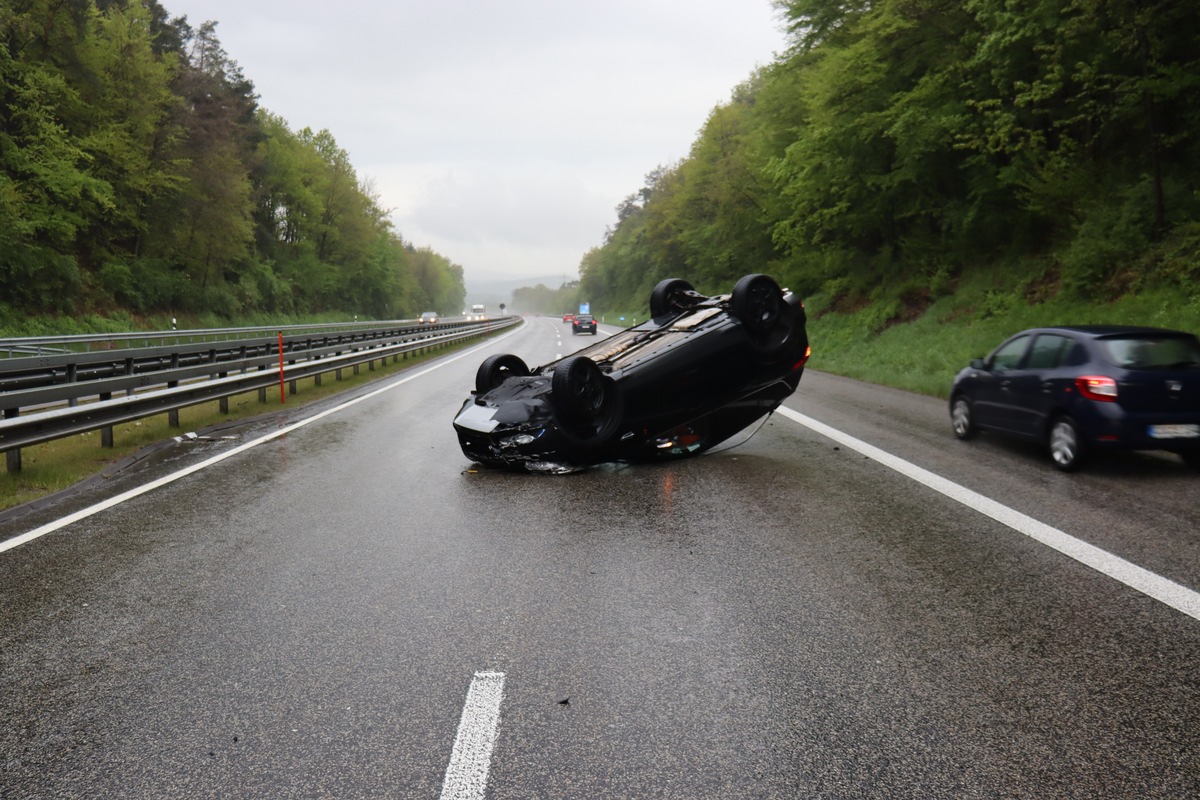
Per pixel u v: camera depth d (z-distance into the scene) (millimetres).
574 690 3643
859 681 3699
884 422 12195
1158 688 3588
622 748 3146
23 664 4016
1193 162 19859
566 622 4461
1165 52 19094
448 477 8641
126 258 52438
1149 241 18656
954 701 3498
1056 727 3268
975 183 24594
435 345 35000
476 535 6305
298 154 83188
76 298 44562
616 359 9289
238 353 16266
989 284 23844
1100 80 20656
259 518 6902
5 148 38438
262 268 72750
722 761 3047
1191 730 3230
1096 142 22500
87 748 3215
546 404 8609
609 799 2812
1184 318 15062
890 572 5242
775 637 4215
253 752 3162
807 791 2848
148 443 10953
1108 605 4594
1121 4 18109
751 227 47281
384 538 6242
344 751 3158
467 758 3086
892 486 7820
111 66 47656
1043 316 19078
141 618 4609
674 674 3795
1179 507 6801
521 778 2949
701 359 9117
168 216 54469
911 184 27859
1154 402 7891
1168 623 4316
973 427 10273
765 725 3312
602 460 8922
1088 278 19031
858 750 3117
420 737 3254
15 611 4746
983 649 4027
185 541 6207
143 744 3240
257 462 9547
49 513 7125
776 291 9688
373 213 102875
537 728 3307
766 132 37406
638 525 6539
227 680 3801
